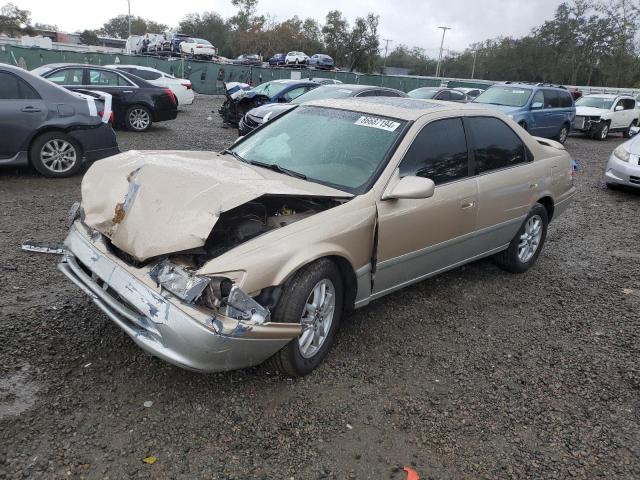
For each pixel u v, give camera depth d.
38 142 7.77
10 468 2.52
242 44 69.44
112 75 13.30
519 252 5.40
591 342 4.23
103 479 2.52
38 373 3.21
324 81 19.88
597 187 10.72
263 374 3.41
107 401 3.03
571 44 59.59
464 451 2.91
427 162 4.07
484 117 4.74
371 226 3.58
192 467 2.63
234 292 2.80
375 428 3.03
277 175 3.74
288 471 2.66
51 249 4.83
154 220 3.01
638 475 2.83
